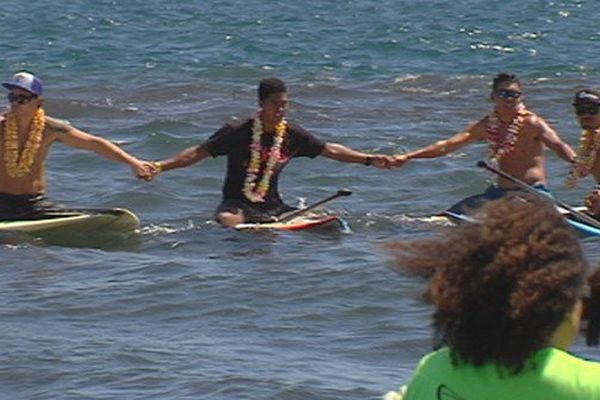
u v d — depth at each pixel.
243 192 28.66
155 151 38.97
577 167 28.19
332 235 27.53
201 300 21.11
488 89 51.34
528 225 8.31
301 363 17.48
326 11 75.62
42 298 21.34
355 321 19.80
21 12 74.25
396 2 78.81
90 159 35.75
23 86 27.48
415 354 18.06
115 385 16.47
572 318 8.29
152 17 73.38
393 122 43.72
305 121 44.00
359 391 16.12
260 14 74.50
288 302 20.98
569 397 8.08
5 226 27.22
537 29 68.06
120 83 53.38
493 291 8.20
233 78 54.88
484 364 8.23
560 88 51.31
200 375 16.75
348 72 56.25
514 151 28.72
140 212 30.89
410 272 8.48
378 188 33.28
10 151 27.64
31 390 16.42
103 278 22.91
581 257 8.30
